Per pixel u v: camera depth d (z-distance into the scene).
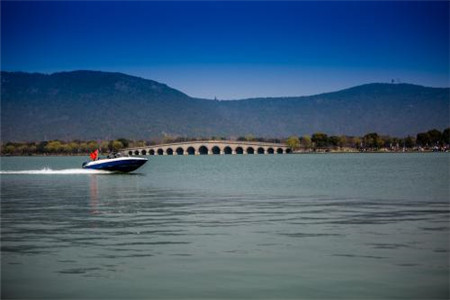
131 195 53.88
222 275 19.88
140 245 25.31
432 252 23.34
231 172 110.19
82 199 49.53
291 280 19.16
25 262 21.95
